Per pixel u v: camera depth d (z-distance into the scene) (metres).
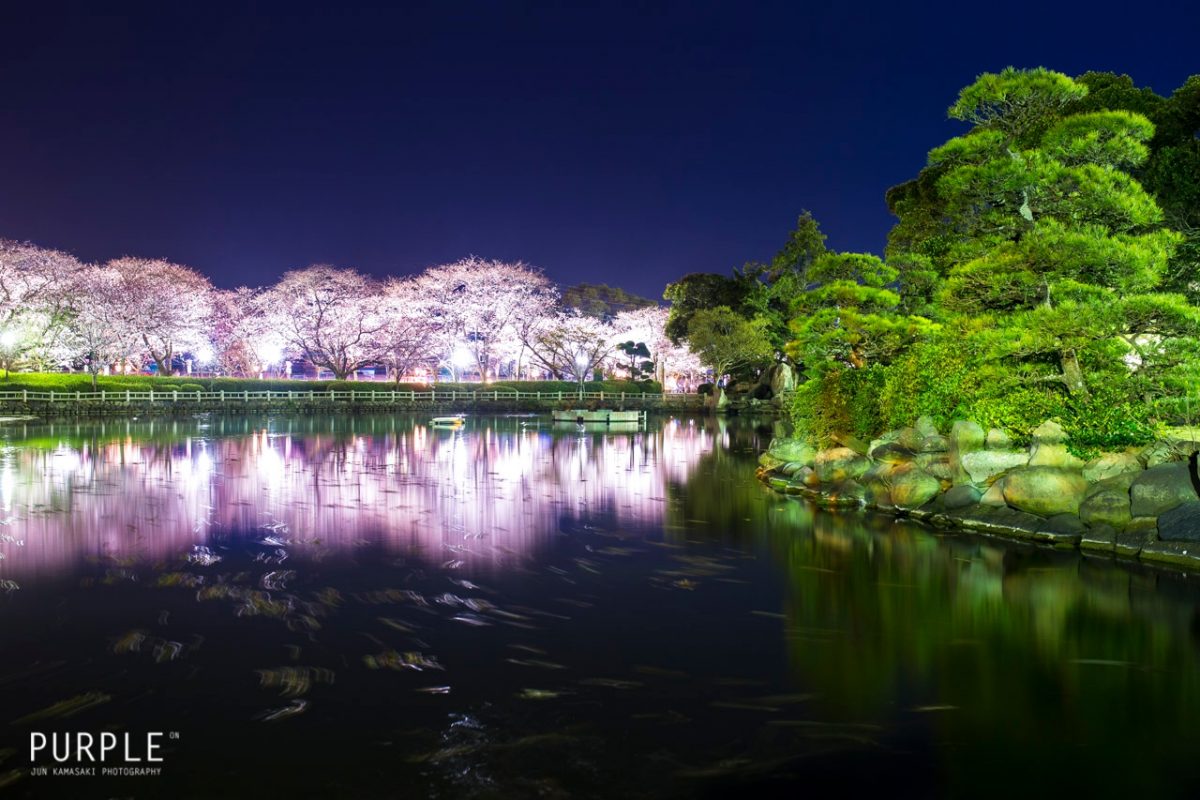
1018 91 14.95
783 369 59.47
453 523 13.69
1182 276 17.19
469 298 70.88
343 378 66.06
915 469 14.17
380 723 5.82
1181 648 7.41
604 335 72.38
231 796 4.90
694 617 8.36
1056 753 5.47
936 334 17.81
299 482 19.14
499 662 7.02
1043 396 13.92
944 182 14.50
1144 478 10.94
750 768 5.24
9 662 6.96
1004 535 12.08
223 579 9.74
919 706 6.17
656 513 14.76
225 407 52.59
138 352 61.19
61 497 16.30
